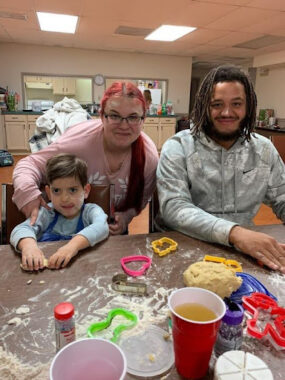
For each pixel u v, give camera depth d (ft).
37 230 3.58
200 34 17.22
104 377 1.39
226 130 4.04
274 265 2.82
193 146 4.23
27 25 16.19
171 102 25.72
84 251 3.07
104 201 4.37
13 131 21.12
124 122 4.13
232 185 4.21
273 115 23.71
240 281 2.35
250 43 19.27
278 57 21.72
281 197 4.32
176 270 2.77
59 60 22.70
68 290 2.41
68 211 3.85
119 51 23.61
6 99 21.39
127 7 12.89
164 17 14.16
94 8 13.10
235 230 3.18
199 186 4.17
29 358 1.75
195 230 3.42
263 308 2.15
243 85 3.90
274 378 1.65
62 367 1.33
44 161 4.54
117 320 2.08
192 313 1.71
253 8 12.65
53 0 12.25
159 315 2.15
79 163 3.89
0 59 21.61
